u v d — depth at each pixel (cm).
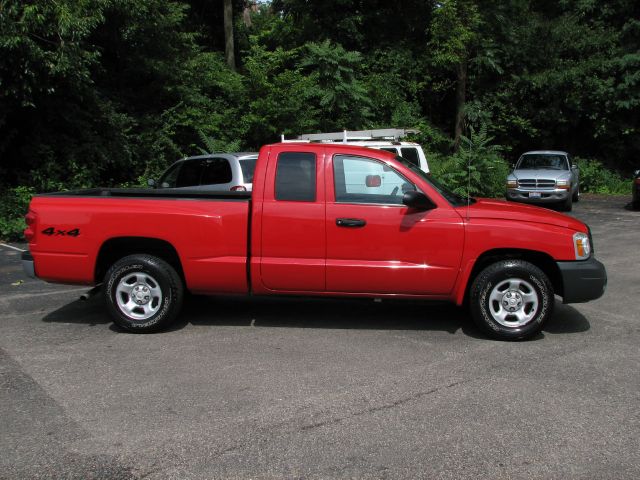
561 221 583
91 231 602
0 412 422
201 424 403
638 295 764
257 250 591
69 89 1357
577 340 583
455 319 658
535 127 2541
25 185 1350
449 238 574
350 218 580
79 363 520
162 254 629
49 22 1190
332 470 346
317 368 506
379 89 2117
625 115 2477
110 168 1591
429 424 403
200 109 1755
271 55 1877
